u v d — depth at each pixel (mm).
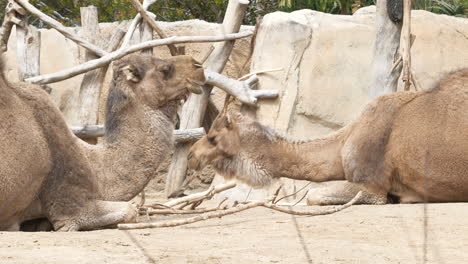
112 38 15898
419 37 16734
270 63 16250
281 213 9562
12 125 7973
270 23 16469
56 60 17156
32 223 8711
